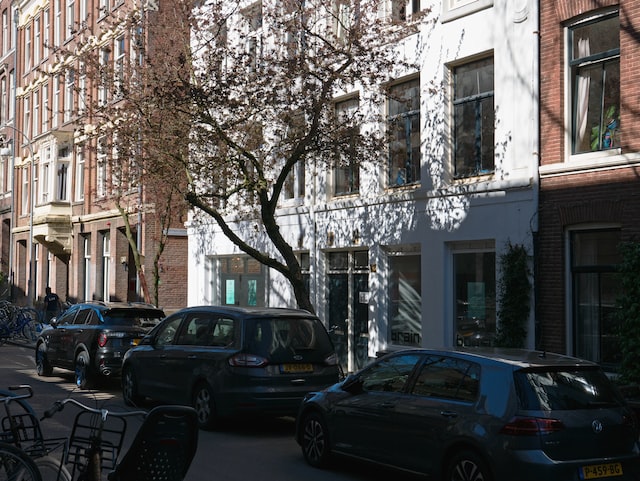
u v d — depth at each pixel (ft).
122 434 20.43
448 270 49.83
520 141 44.80
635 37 39.37
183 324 40.40
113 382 55.11
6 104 143.23
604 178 40.22
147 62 56.34
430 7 51.01
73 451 22.44
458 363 25.17
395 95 50.96
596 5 41.16
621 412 23.84
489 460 22.61
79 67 71.15
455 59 49.24
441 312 49.60
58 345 54.95
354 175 59.00
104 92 95.81
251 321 36.27
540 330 42.98
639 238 38.34
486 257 47.50
